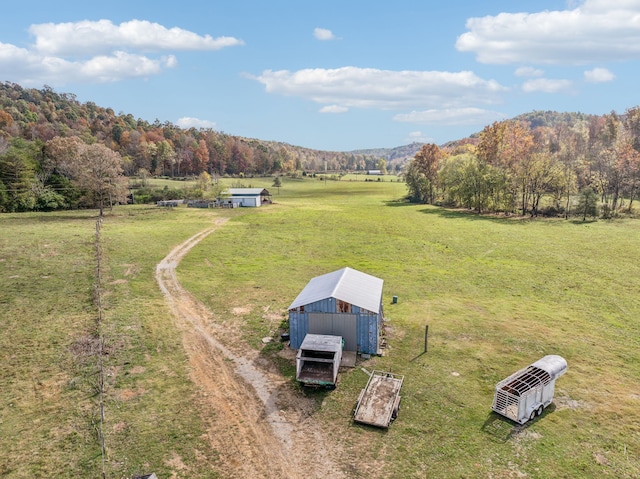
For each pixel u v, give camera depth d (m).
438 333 27.73
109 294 33.53
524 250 50.81
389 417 18.03
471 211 90.00
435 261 46.75
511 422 18.30
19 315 28.75
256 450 16.47
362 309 24.00
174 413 18.73
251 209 91.62
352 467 15.56
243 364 23.25
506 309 32.22
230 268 42.94
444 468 15.49
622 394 20.62
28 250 45.25
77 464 15.51
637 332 27.84
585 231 61.84
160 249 49.69
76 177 78.44
